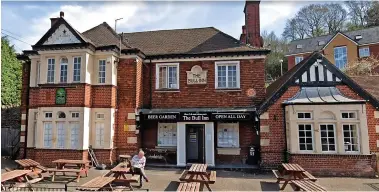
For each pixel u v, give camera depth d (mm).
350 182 11461
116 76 15898
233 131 15938
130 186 9906
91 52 15383
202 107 16188
